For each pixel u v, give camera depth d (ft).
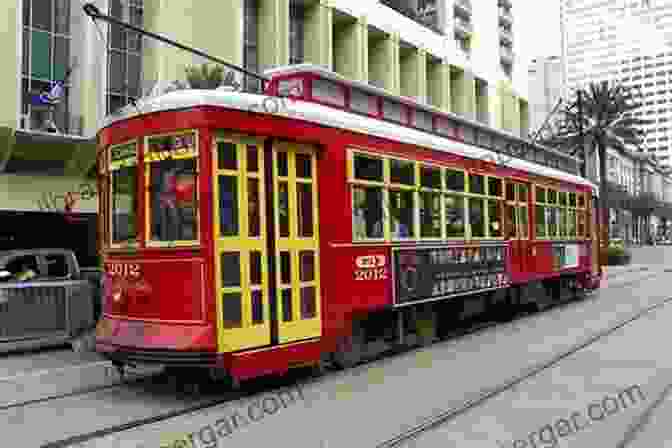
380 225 29.04
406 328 32.58
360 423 19.95
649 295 61.67
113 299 23.91
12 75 49.60
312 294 25.17
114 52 60.29
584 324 41.81
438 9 130.62
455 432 19.06
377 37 96.02
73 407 22.24
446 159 34.60
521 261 43.52
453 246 34.83
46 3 54.85
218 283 21.68
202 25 65.51
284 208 24.31
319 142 25.77
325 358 26.35
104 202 25.35
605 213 127.13
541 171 48.16
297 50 83.61
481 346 34.01
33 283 34.40
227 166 22.49
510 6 190.80
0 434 19.30
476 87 133.39
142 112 23.24
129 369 28.58
